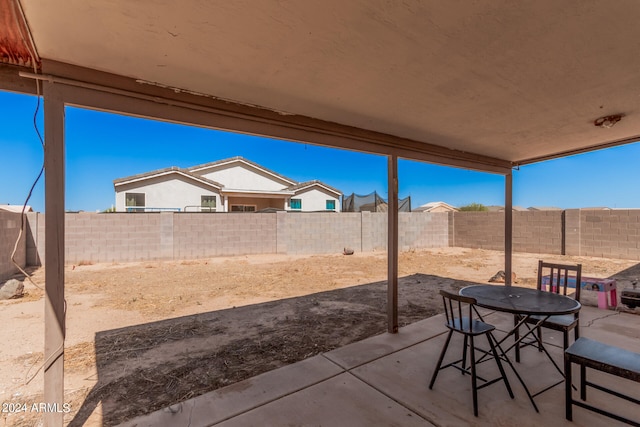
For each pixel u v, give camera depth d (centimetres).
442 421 212
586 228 948
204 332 397
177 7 143
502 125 338
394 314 371
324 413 223
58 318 191
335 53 189
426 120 318
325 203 1800
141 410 233
